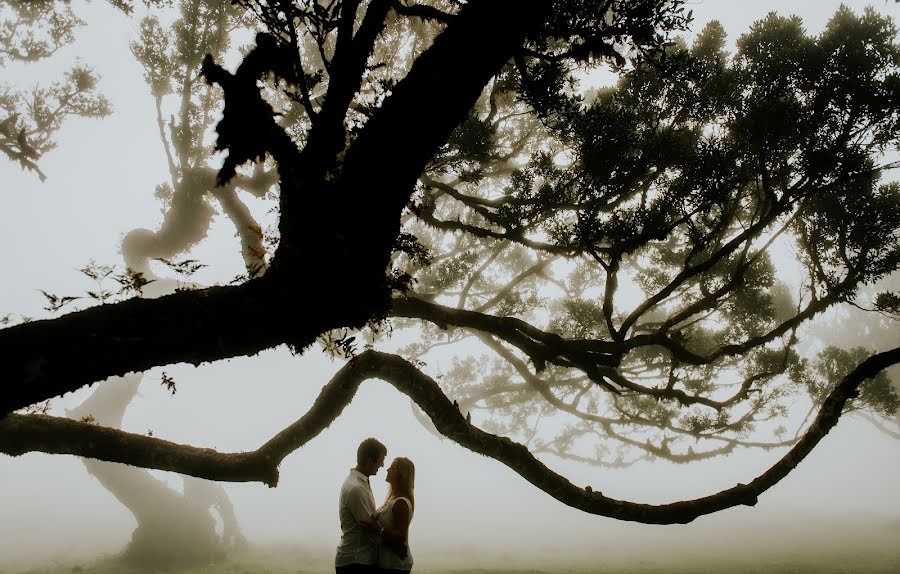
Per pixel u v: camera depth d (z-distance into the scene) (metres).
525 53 4.41
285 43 2.14
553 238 7.88
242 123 1.99
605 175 7.34
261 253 2.62
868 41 7.73
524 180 8.51
